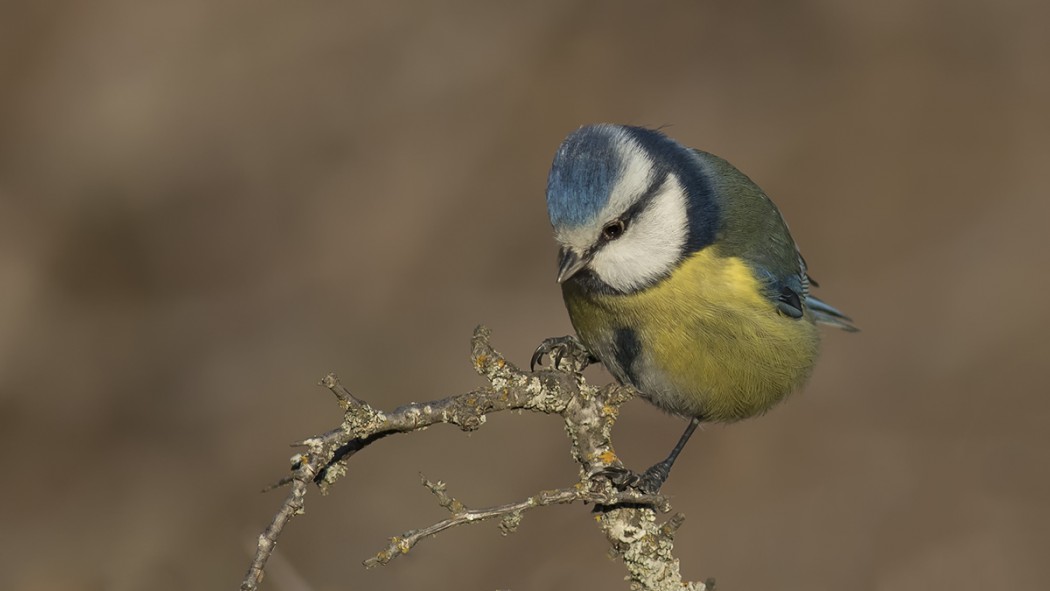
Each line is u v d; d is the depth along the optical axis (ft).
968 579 35.06
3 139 45.34
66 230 44.01
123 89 46.50
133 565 34.94
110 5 47.55
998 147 46.01
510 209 45.37
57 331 42.11
